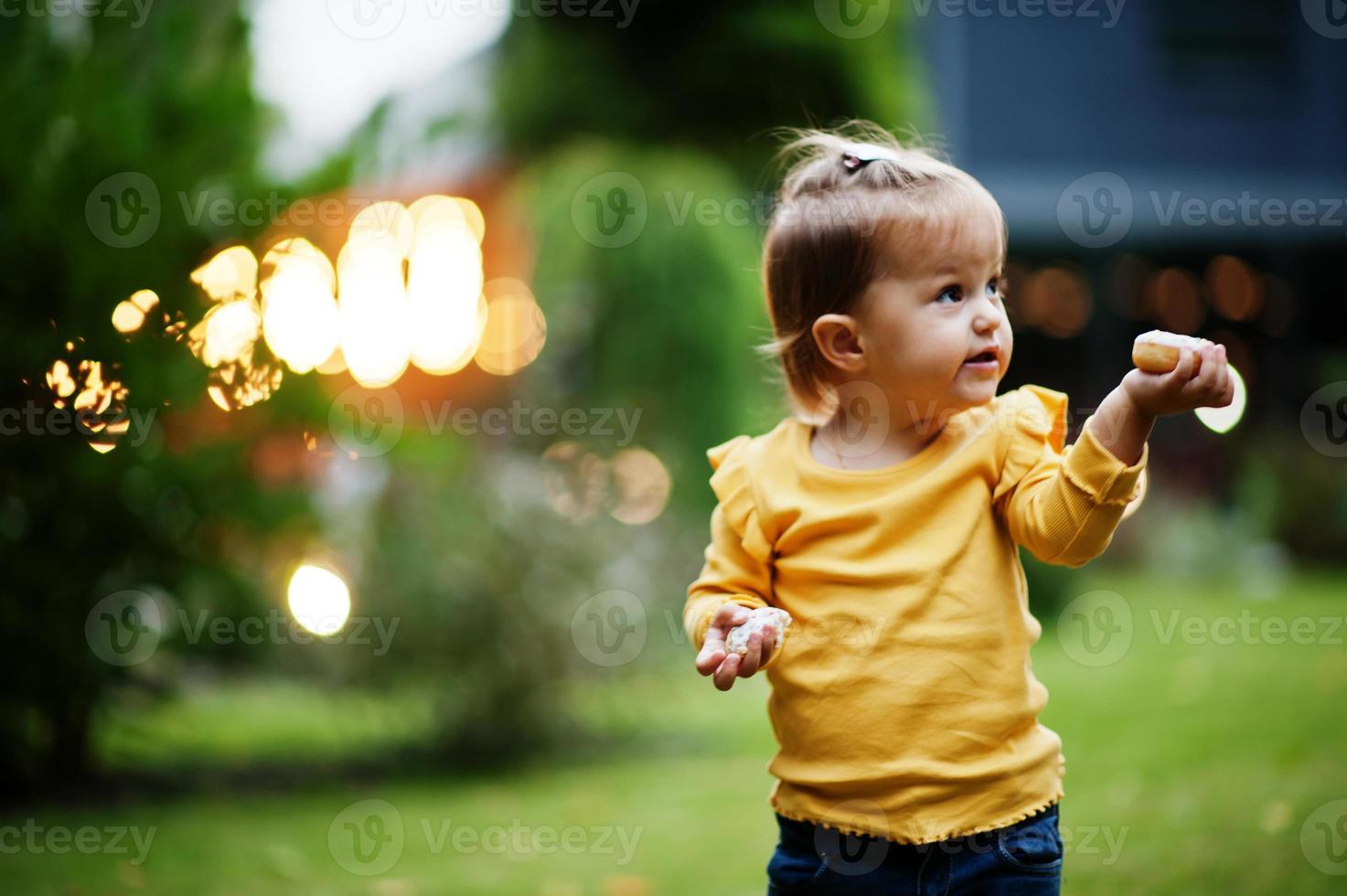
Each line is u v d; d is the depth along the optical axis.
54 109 6.17
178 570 6.52
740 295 12.83
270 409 6.46
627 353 12.62
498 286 14.74
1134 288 20.33
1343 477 16.08
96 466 6.11
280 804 6.35
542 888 4.68
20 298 6.02
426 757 7.54
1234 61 19.42
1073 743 6.79
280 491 6.66
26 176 6.06
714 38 15.64
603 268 12.77
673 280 12.72
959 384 2.66
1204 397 2.35
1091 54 19.06
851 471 2.73
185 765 7.23
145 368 6.09
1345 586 13.62
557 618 7.48
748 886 4.59
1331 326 20.41
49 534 6.25
